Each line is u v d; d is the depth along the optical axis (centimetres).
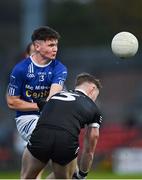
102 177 3616
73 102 2003
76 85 2078
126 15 8150
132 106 7012
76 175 2108
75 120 1983
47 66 2153
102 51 7700
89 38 9069
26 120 2200
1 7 9481
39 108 2153
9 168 4356
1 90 6506
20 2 9294
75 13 9312
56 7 9650
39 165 2022
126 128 4844
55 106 2002
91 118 2008
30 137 2030
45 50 2127
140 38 7862
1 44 9194
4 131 5228
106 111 7550
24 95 2170
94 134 2016
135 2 8012
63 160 1989
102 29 8800
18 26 9412
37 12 6931
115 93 7875
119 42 2155
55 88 2130
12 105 2166
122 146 4381
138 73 7869
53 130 1973
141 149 4206
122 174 3934
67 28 9269
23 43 7312
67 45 9156
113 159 4128
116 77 7894
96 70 7706
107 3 8375
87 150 2033
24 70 2142
